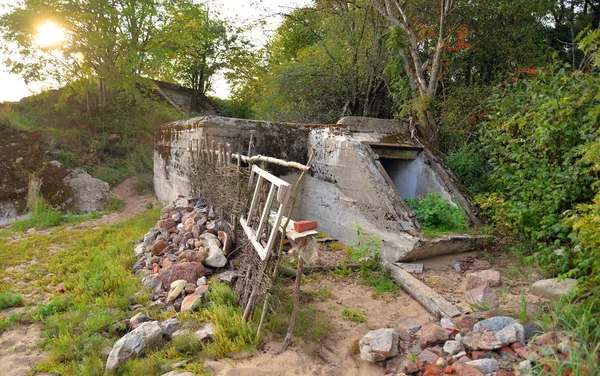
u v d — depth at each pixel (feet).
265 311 12.72
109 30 48.49
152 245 21.12
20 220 33.35
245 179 17.52
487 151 22.02
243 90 78.64
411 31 27.50
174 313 14.71
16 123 44.86
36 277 19.66
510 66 32.73
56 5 44.75
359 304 15.07
